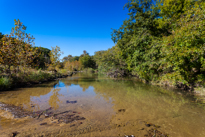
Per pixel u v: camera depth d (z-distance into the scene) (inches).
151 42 391.9
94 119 134.6
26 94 253.1
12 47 338.0
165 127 119.5
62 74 773.3
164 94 259.0
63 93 273.4
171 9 388.2
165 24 394.0
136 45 422.9
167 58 257.1
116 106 183.8
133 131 110.1
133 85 388.8
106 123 125.0
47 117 137.3
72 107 175.5
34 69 542.6
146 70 398.6
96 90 312.8
